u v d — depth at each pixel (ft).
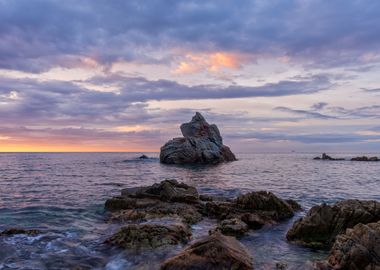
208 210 78.02
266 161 397.19
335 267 41.93
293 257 48.60
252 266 42.50
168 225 58.18
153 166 273.13
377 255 40.55
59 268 43.70
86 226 66.54
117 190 119.75
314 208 58.13
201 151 301.22
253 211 74.59
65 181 153.17
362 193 114.93
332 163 345.51
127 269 43.52
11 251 49.90
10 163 348.79
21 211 80.84
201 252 40.93
